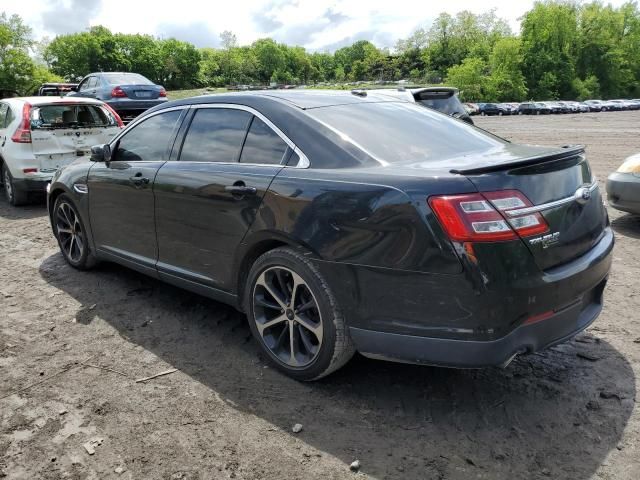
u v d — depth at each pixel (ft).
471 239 7.79
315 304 9.46
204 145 11.95
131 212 13.41
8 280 16.31
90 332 12.57
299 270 9.50
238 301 11.19
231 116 11.64
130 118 47.32
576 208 9.02
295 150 10.16
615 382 9.85
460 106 26.40
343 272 8.92
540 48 269.85
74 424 9.03
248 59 541.34
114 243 14.55
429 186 8.16
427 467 7.82
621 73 286.46
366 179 8.83
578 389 9.66
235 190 10.48
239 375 10.50
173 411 9.34
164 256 12.76
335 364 9.50
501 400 9.40
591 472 7.61
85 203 15.24
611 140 58.65
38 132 25.71
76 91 52.01
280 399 9.64
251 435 8.65
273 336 10.66
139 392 9.97
